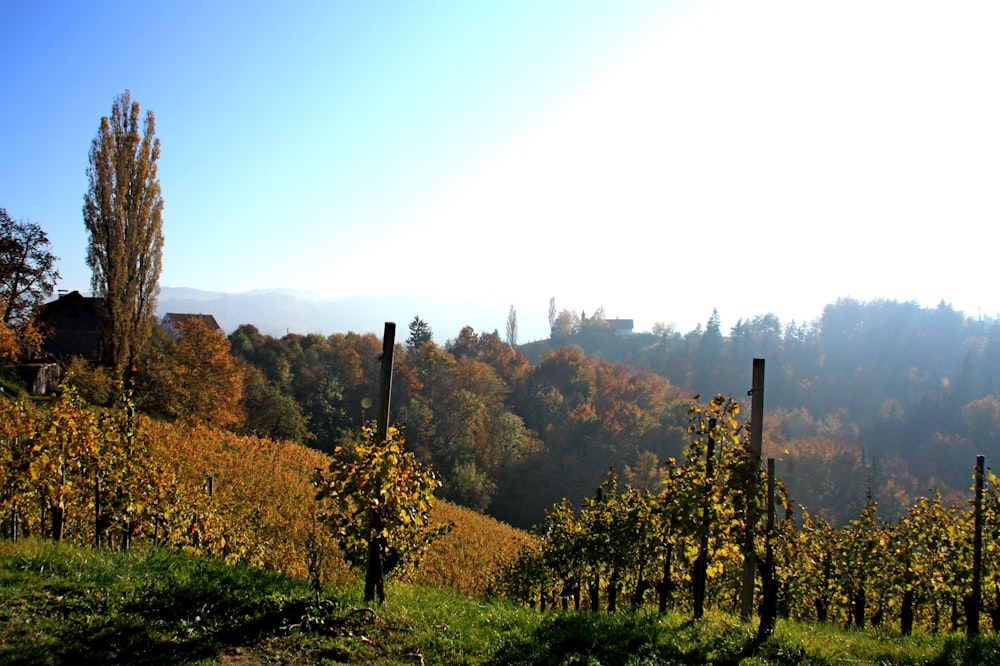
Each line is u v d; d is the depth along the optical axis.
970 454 88.62
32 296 46.41
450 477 67.31
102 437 12.66
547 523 21.56
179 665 6.28
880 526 19.84
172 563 9.00
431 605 9.77
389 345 9.30
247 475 32.12
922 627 20.61
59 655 6.11
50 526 13.44
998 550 15.47
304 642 7.20
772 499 10.35
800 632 10.73
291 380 82.81
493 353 106.12
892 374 122.44
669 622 10.46
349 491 8.84
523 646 8.23
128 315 43.59
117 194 43.06
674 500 11.67
